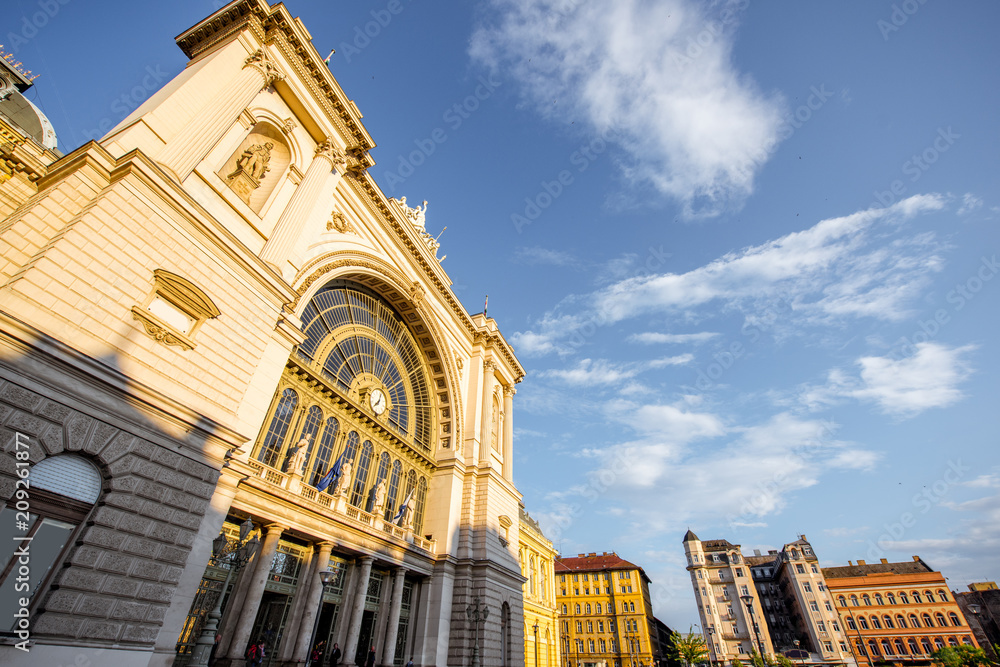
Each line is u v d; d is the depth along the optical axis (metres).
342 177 23.94
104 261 12.29
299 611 18.83
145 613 11.23
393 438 26.91
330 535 20.08
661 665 80.88
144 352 12.70
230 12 19.50
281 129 19.73
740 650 73.31
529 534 45.53
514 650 30.27
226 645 15.66
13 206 14.91
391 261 28.06
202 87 16.58
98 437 11.22
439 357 32.38
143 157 13.50
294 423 20.62
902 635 69.56
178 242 14.20
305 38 20.34
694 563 82.88
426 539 27.91
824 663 67.38
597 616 72.44
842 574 79.88
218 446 13.84
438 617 25.78
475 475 32.06
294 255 18.91
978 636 73.44
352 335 25.91
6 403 9.94
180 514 12.45
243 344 15.50
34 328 10.44
